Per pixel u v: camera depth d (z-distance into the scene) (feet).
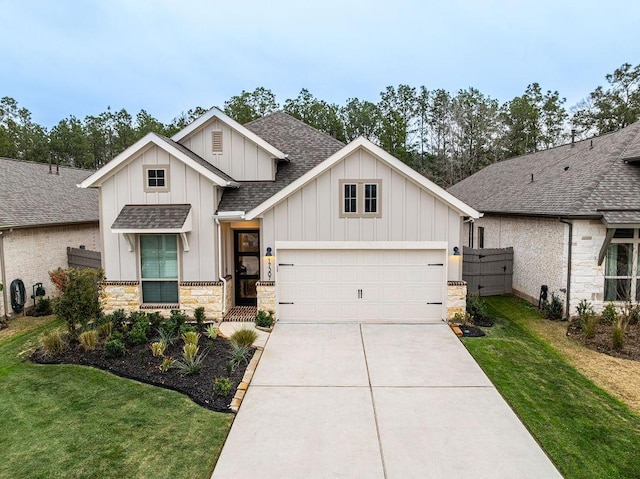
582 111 141.28
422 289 37.63
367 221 36.73
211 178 36.86
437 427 20.58
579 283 37.27
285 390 24.56
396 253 37.29
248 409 22.34
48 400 23.21
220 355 29.32
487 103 149.07
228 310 40.16
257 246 42.24
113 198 38.01
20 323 40.14
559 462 17.84
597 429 20.38
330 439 19.56
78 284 31.50
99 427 20.43
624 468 17.43
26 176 56.85
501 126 143.13
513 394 24.02
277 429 20.42
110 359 28.43
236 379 25.77
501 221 53.93
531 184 53.42
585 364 28.30
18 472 17.10
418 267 37.40
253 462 17.84
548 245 41.37
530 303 45.09
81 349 30.12
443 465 17.62
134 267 37.96
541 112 146.41
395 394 24.06
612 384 25.23
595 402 23.06
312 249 37.27
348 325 36.91
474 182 80.84
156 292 38.32
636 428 20.48
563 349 31.12
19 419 21.25
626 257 37.04
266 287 37.37
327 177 36.55
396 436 19.80
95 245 58.90
